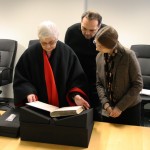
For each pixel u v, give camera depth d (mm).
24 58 1700
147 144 1379
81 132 1332
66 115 1360
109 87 1790
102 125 1619
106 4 3752
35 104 1468
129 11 3695
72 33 2100
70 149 1327
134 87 1698
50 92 1639
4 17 4109
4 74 3805
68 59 1706
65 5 3812
